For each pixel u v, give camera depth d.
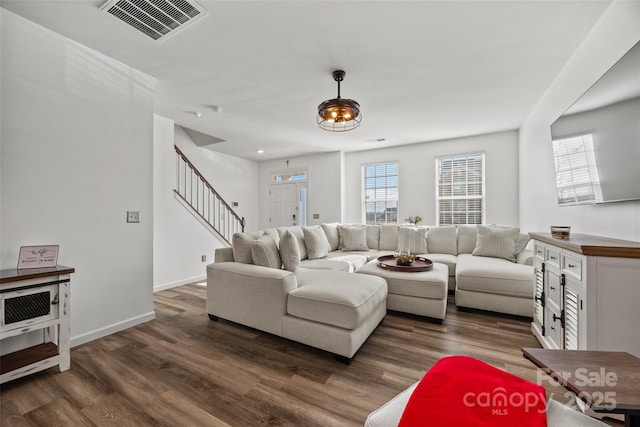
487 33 2.08
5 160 1.88
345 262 3.62
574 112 2.14
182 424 1.38
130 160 2.61
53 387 1.67
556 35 2.11
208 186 5.37
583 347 1.45
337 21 1.95
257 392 1.63
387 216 5.68
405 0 1.75
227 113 3.75
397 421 0.91
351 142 5.27
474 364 1.12
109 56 2.42
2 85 1.86
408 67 2.56
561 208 2.76
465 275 3.02
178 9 1.83
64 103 2.17
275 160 6.92
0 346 1.86
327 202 6.14
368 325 2.25
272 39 2.16
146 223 2.73
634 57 1.48
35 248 1.93
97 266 2.37
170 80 2.83
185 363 1.95
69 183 2.20
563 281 1.73
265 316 2.34
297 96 3.21
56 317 1.81
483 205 4.77
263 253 2.61
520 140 4.30
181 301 3.36
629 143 1.55
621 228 1.80
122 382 1.72
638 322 1.34
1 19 1.85
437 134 4.73
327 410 1.49
